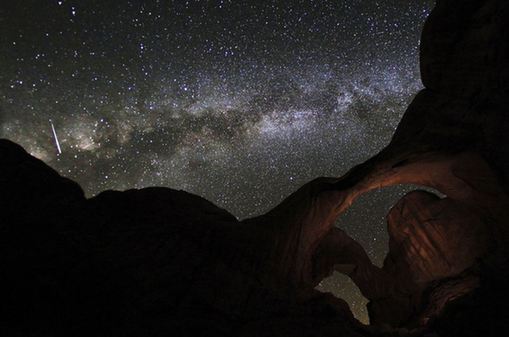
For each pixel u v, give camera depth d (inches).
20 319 136.5
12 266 144.5
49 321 138.2
